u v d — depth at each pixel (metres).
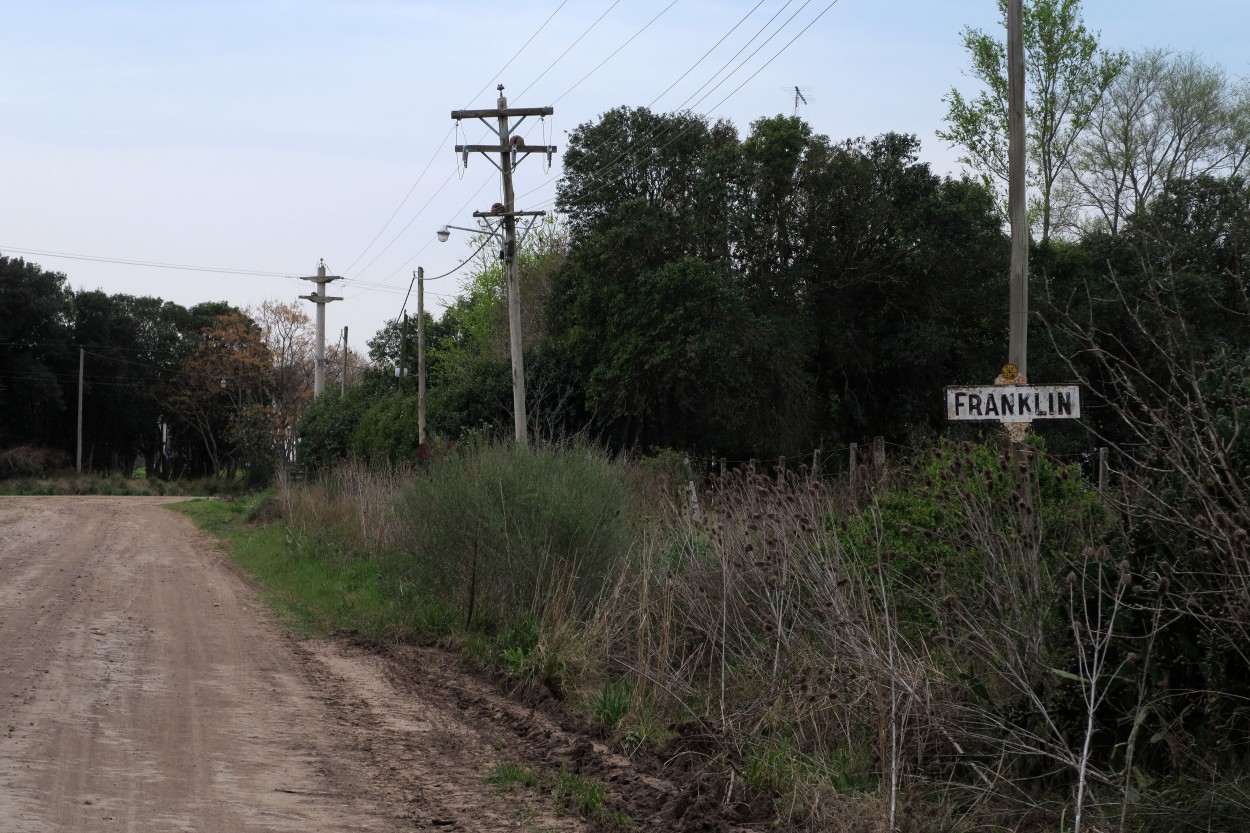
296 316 73.19
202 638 12.11
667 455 19.72
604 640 9.70
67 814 5.73
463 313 47.62
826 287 32.47
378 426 37.06
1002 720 6.16
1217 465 5.66
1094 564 6.17
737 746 7.02
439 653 11.48
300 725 8.17
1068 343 26.95
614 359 28.94
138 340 75.19
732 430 29.98
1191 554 5.68
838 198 31.27
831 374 34.22
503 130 25.80
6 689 8.89
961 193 31.06
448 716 8.65
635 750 7.37
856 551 8.14
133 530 29.92
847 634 6.84
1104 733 5.95
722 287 27.25
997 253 31.05
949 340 30.88
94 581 17.30
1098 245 29.70
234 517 34.47
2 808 5.76
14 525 30.12
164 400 75.56
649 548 10.68
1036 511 7.69
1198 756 5.56
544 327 36.50
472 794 6.49
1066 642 6.28
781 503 8.88
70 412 71.50
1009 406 9.84
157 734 7.66
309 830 5.70
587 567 11.67
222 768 6.85
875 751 6.56
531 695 9.17
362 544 19.14
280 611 14.58
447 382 40.31
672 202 32.78
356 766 7.07
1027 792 5.96
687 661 8.84
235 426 68.31
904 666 6.52
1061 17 32.03
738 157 30.02
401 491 16.06
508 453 13.23
